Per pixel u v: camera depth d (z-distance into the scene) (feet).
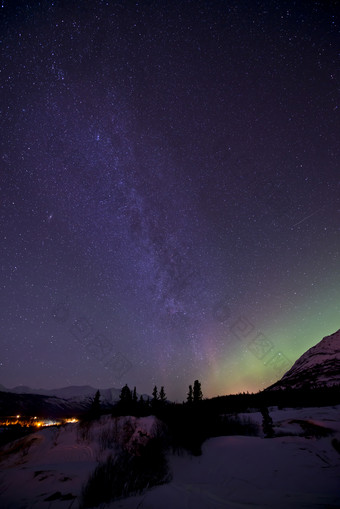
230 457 24.49
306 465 21.02
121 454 25.90
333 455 22.94
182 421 31.35
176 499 16.42
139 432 29.86
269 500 15.46
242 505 14.90
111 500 16.55
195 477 21.91
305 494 15.98
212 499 16.24
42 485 19.03
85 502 16.01
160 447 26.91
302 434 30.40
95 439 32.60
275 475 19.77
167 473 23.04
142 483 19.77
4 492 18.43
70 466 23.39
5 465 28.71
